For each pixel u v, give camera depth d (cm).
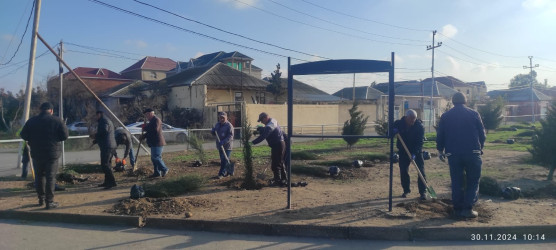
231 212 645
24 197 786
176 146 1952
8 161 1496
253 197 759
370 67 627
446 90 6050
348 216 612
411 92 6050
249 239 553
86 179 977
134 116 2950
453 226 551
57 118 712
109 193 812
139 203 682
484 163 1204
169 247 521
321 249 512
